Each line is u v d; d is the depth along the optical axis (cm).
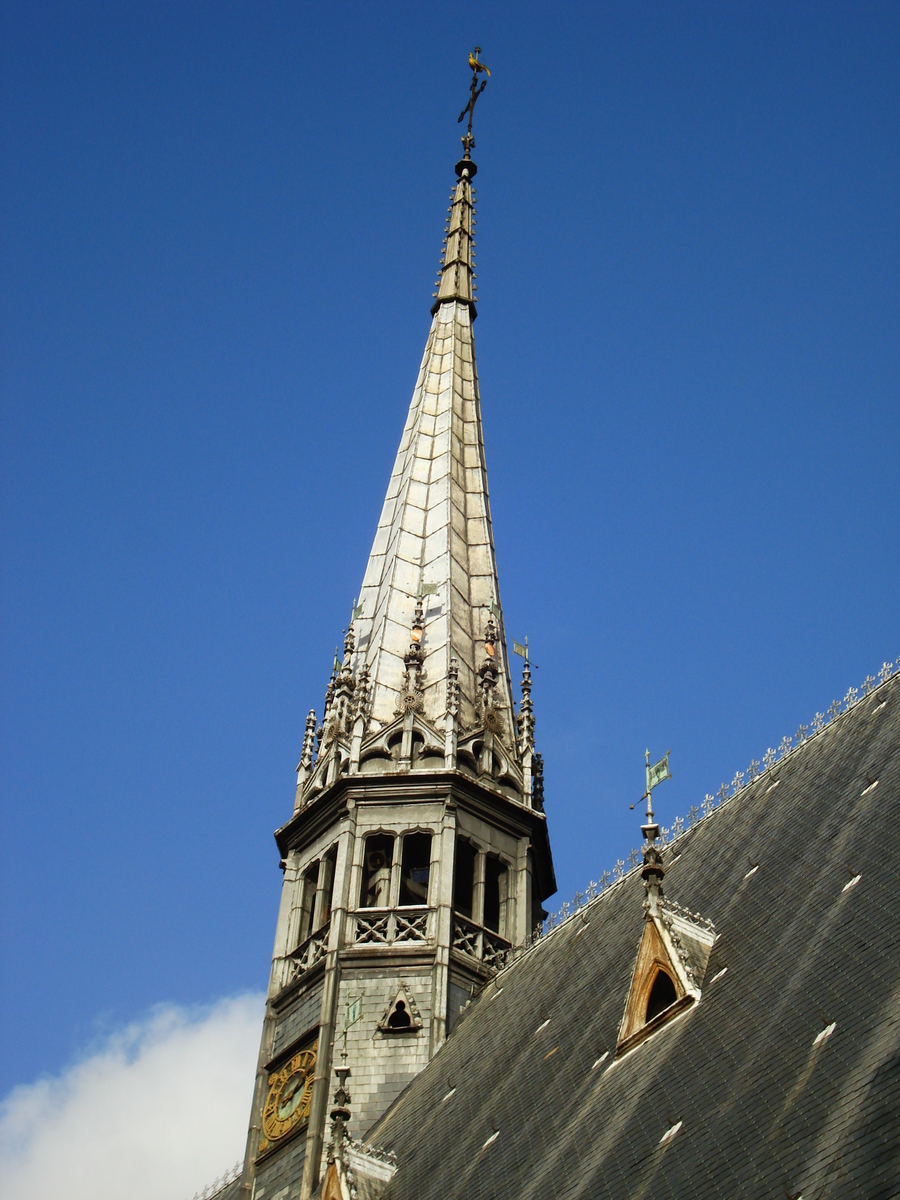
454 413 6619
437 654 5694
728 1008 3509
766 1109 2998
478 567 6103
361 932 5006
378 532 6309
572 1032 4112
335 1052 4756
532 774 5569
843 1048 2986
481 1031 4625
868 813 3841
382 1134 4434
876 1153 2611
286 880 5378
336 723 5541
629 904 4578
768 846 4138
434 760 5369
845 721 4434
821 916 3550
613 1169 3253
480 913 5122
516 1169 3638
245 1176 4738
